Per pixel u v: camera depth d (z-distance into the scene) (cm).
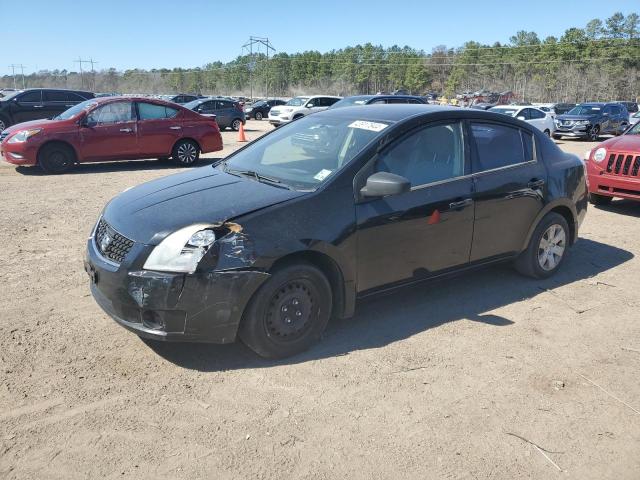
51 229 677
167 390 331
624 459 284
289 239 350
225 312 338
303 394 330
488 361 376
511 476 269
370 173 393
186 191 394
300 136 458
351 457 278
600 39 9162
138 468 267
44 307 441
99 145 1172
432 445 289
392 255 404
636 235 714
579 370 369
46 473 262
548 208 508
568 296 495
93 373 347
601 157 824
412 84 11112
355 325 423
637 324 442
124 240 348
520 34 11519
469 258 459
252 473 265
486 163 466
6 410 307
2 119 1816
